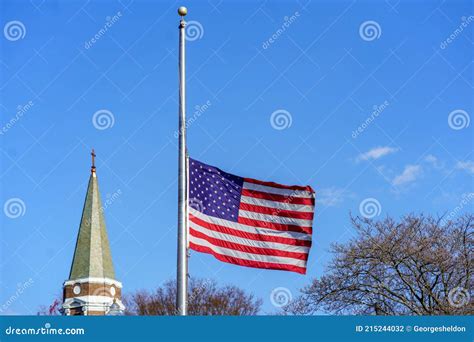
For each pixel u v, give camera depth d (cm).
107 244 10594
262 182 3256
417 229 4478
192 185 3172
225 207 3209
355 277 4366
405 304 4191
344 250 4431
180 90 3088
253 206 3241
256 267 3194
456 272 4416
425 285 4309
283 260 3219
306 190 3294
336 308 4369
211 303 8131
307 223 3272
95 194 10725
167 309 8706
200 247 3102
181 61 3111
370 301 4362
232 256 3169
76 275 10256
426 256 4328
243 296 8469
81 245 10425
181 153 3011
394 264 4331
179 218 2944
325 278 4406
